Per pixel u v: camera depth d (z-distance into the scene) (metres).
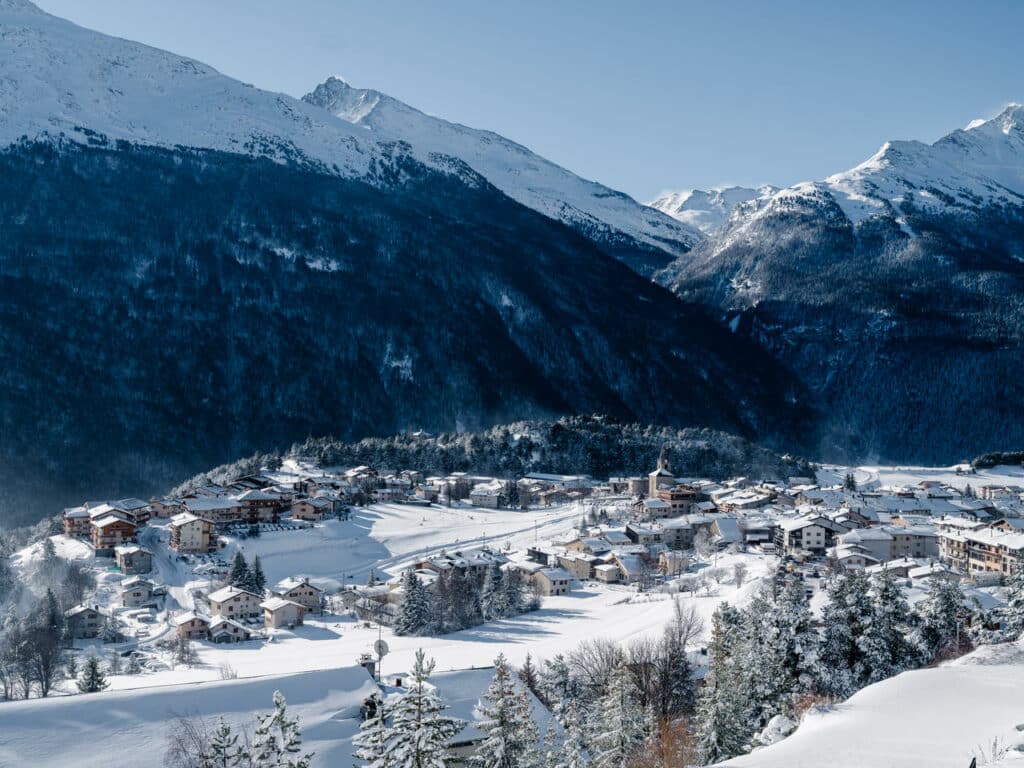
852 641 59.75
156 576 162.62
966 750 30.59
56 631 114.44
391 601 146.25
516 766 43.88
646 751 53.28
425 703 35.62
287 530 188.50
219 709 47.97
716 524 187.88
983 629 68.06
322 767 44.16
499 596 136.88
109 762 43.66
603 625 121.94
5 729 45.09
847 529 168.38
